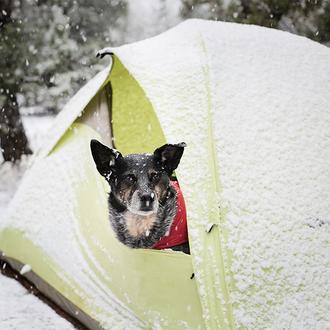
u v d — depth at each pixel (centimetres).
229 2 308
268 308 122
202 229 130
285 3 288
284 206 133
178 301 130
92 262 151
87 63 368
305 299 124
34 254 172
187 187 136
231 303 122
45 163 183
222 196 131
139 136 185
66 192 169
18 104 374
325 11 288
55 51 351
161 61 162
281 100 150
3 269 193
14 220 184
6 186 334
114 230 136
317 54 169
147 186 127
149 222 132
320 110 151
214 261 126
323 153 143
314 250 130
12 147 376
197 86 150
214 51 157
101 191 160
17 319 160
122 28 423
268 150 140
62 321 159
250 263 125
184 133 144
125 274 141
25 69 338
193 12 352
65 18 363
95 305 145
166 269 133
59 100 366
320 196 136
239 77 153
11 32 333
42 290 173
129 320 136
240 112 145
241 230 128
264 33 176
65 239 162
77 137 179
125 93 181
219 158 135
